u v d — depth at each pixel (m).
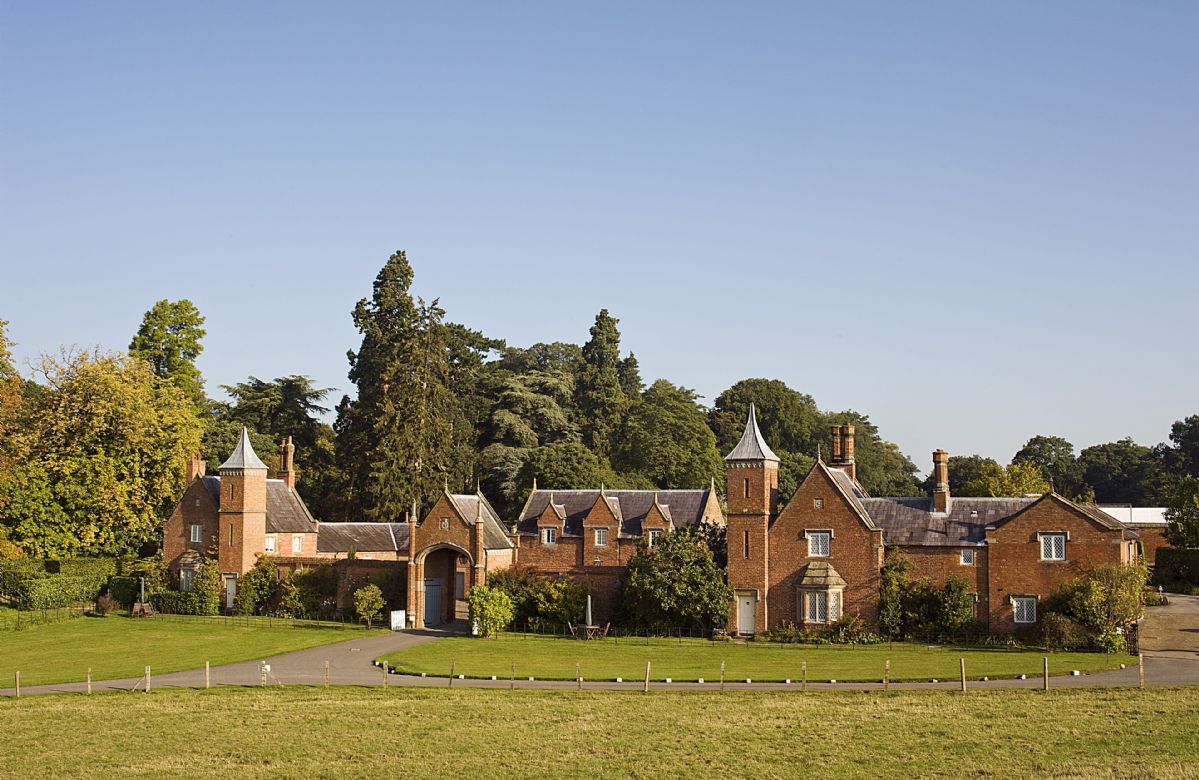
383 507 115.56
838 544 74.62
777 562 75.88
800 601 74.81
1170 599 93.69
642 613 77.44
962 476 162.50
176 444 102.25
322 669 62.72
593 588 80.38
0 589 91.06
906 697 51.41
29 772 40.94
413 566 83.12
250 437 129.25
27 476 93.69
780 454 140.38
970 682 55.25
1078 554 70.25
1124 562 72.00
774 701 51.12
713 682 56.78
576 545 93.62
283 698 53.53
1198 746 41.38
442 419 123.81
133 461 99.25
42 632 81.12
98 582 95.12
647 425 136.88
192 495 96.00
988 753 41.25
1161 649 66.25
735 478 77.12
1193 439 169.62
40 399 104.31
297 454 134.12
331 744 44.28
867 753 41.66
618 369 162.50
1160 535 119.31
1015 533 71.62
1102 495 170.25
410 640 75.19
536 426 138.88
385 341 125.12
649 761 41.28
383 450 116.56
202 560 93.44
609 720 47.75
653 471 132.50
